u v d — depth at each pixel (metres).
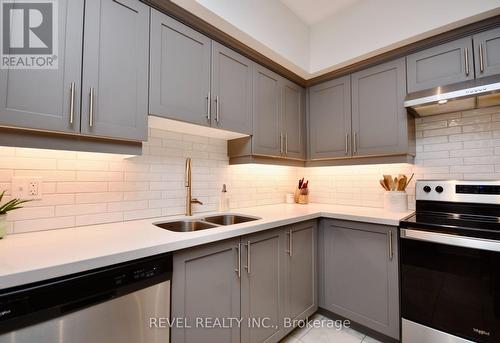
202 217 1.79
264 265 1.55
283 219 1.63
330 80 2.31
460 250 1.37
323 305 2.02
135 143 1.28
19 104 0.92
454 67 1.67
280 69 2.13
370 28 1.95
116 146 1.22
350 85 2.18
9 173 1.14
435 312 1.45
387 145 1.94
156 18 1.33
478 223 1.48
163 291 1.04
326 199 2.65
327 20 2.21
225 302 1.31
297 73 2.27
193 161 1.88
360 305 1.81
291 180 2.77
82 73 1.07
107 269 0.88
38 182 1.21
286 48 2.01
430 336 1.46
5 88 0.90
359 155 2.10
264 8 1.83
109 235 1.15
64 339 0.78
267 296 1.56
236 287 1.37
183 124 1.51
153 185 1.65
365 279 1.79
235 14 1.59
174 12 1.40
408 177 2.13
